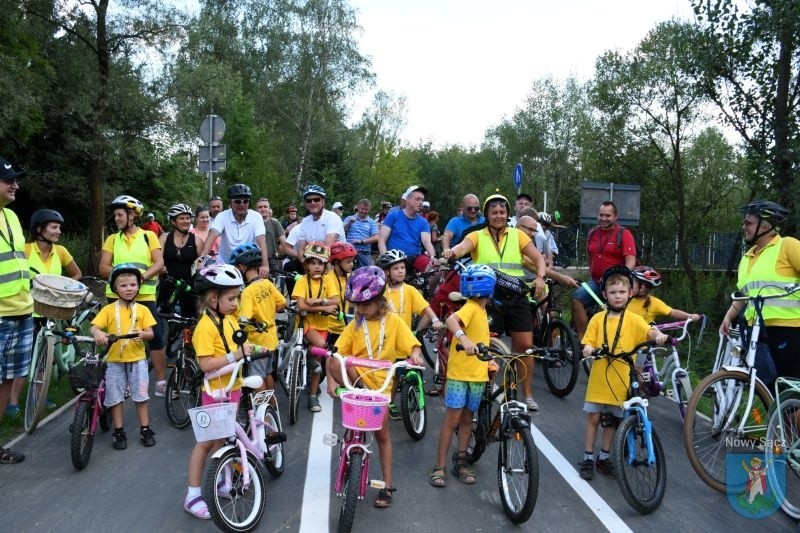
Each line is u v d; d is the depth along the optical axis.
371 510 4.76
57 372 7.69
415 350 4.70
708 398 6.01
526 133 44.75
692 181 17.12
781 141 11.91
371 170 52.34
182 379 6.57
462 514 4.72
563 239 22.34
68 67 17.97
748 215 5.75
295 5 38.03
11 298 5.82
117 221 7.20
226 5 37.25
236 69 35.59
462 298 5.21
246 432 4.87
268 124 37.50
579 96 43.41
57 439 6.17
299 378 6.71
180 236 8.45
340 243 7.14
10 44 17.14
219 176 26.41
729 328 6.02
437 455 5.38
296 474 5.39
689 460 5.32
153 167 20.33
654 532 4.47
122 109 18.53
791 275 5.56
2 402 5.96
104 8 18.27
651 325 6.50
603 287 5.34
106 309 5.84
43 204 22.47
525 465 4.47
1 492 5.01
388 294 6.50
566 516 4.70
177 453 5.86
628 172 16.81
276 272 10.15
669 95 15.72
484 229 6.85
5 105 15.80
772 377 5.39
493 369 5.23
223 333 4.84
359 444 4.34
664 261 17.64
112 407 5.91
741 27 12.14
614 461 4.71
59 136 20.55
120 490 5.07
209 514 4.44
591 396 5.32
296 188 36.12
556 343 8.00
